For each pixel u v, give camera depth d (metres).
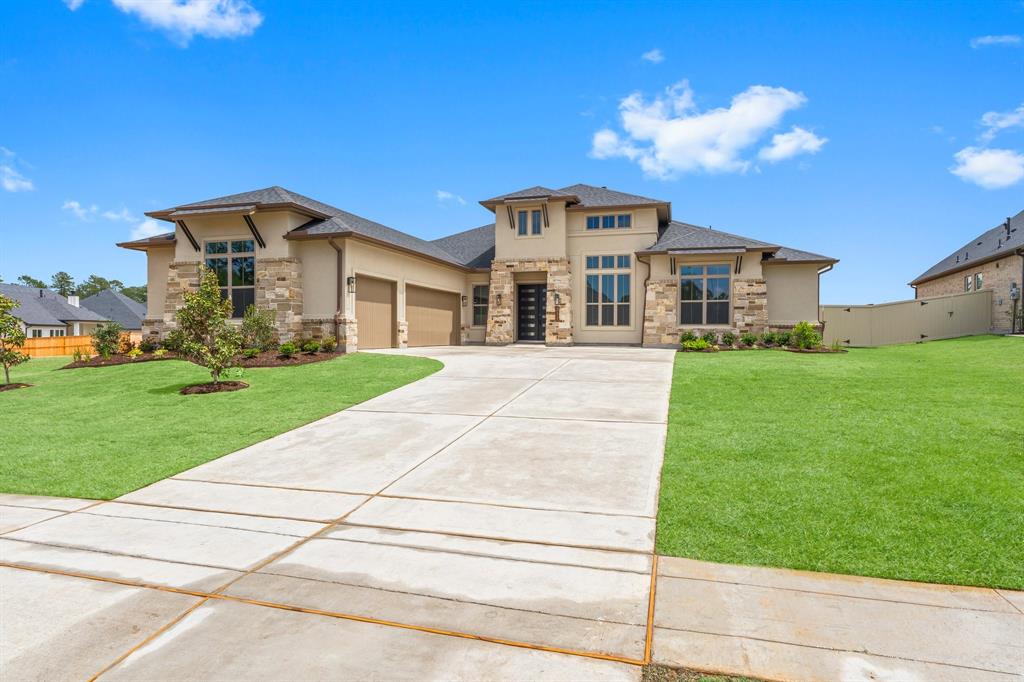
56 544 4.73
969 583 3.73
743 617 3.39
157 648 3.15
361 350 18.69
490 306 24.09
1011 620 3.30
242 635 3.28
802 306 22.42
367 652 3.09
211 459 7.36
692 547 4.37
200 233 18.80
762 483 5.56
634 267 23.17
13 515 5.50
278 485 6.27
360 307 18.72
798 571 3.97
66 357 22.66
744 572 3.98
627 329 23.31
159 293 21.36
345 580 3.99
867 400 9.00
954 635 3.16
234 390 11.72
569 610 3.53
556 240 23.42
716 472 5.93
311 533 4.89
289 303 17.77
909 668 2.87
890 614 3.39
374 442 7.87
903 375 11.48
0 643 3.22
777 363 14.01
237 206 17.66
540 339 25.00
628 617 3.43
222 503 5.74
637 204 22.64
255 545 4.65
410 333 21.77
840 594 3.64
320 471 6.73
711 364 14.07
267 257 18.06
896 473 5.64
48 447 7.99
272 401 10.64
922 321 23.56
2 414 10.18
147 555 4.47
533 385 11.66
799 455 6.35
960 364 13.21
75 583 3.98
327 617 3.48
